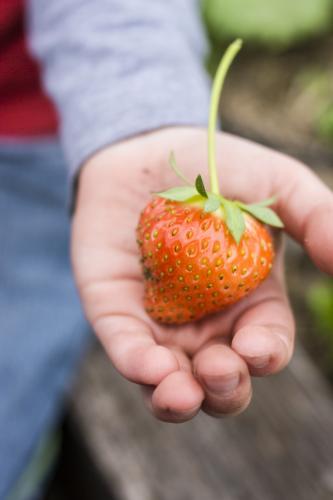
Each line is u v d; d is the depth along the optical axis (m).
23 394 0.45
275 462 0.43
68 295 0.46
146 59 0.38
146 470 0.44
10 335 0.45
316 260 0.31
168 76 0.37
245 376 0.29
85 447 0.46
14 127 0.43
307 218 0.32
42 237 0.45
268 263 0.32
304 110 0.77
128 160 0.36
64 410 0.49
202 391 0.29
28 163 0.44
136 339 0.31
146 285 0.33
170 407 0.29
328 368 0.53
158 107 0.36
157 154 0.35
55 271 0.46
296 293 0.60
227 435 0.44
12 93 0.43
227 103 0.79
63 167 0.45
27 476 0.50
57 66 0.39
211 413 0.30
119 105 0.37
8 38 0.41
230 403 0.29
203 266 0.31
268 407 0.46
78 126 0.37
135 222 0.35
